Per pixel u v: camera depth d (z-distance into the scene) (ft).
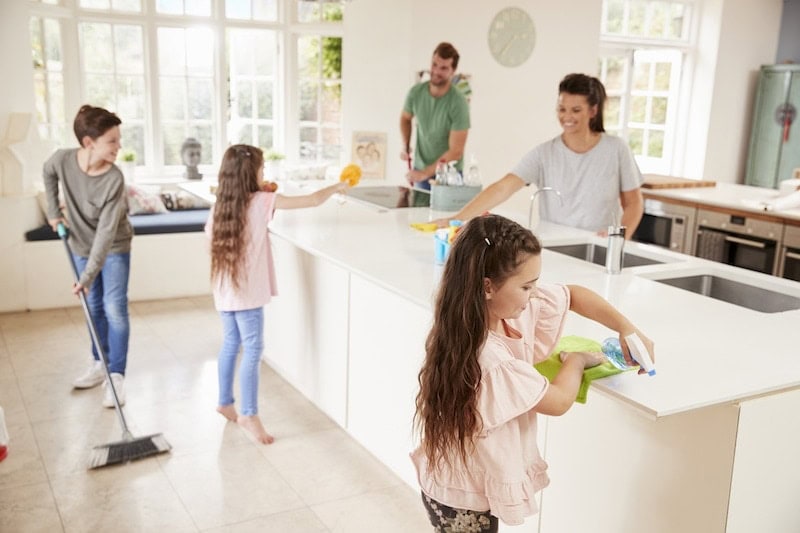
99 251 11.19
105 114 10.95
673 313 7.50
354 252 9.94
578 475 7.01
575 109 10.57
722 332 6.93
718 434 5.75
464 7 19.12
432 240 10.84
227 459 10.43
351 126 19.47
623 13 25.90
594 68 21.36
